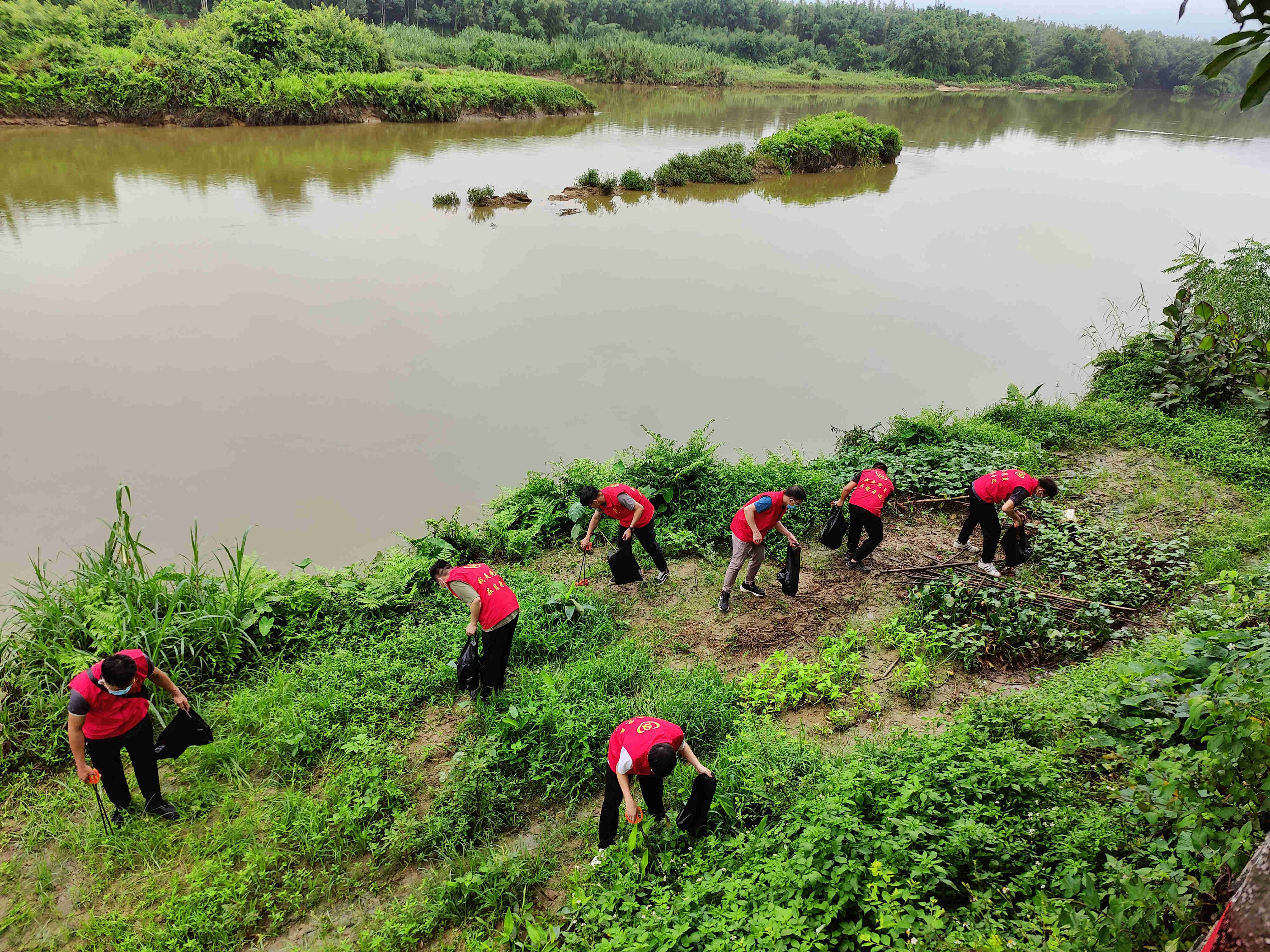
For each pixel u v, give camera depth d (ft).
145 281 55.47
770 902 14.70
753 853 16.40
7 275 54.60
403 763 20.51
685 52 229.86
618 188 95.35
